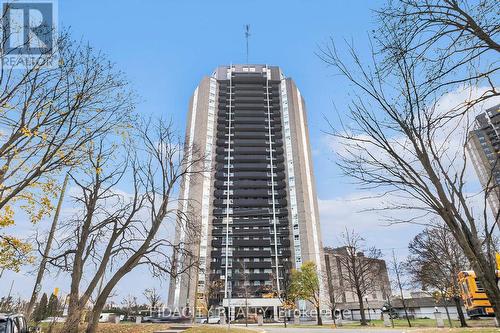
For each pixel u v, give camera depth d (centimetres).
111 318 5328
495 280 355
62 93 891
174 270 1664
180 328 2464
